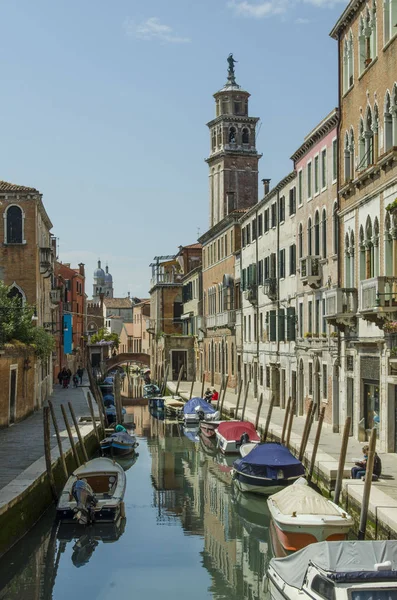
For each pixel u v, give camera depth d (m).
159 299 80.69
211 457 34.41
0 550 16.75
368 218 25.84
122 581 17.23
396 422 23.55
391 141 24.22
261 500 24.00
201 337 66.75
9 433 30.48
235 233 54.94
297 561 14.23
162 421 49.81
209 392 49.31
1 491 18.81
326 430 30.72
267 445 24.72
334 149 30.84
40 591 16.62
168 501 25.03
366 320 24.66
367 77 26.06
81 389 57.56
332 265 31.05
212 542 20.19
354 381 27.33
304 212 35.72
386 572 12.57
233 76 72.88
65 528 20.70
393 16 23.80
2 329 32.16
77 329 80.69
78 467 24.61
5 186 43.38
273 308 42.78
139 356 85.94
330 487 21.12
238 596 16.33
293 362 38.16
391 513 16.16
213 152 73.25
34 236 42.88
